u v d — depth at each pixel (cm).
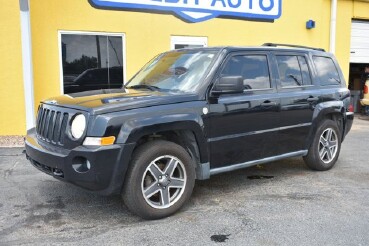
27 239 373
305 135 577
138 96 432
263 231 394
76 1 880
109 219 423
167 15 986
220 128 464
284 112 536
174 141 453
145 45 968
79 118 392
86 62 909
